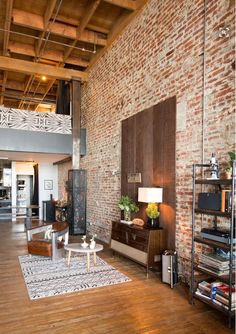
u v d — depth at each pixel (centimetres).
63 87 903
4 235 789
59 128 804
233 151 338
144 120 537
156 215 464
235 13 342
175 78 451
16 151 761
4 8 583
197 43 405
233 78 342
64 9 600
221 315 308
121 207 542
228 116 348
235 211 300
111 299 348
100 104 763
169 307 327
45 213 1134
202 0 399
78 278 422
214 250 352
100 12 615
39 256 550
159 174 483
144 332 271
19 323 288
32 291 370
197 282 342
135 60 582
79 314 308
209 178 347
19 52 742
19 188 1325
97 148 773
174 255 401
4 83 923
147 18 541
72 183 810
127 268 475
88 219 823
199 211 333
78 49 763
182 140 429
